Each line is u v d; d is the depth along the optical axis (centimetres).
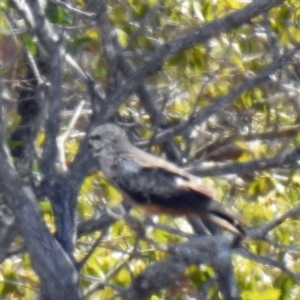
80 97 1540
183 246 1110
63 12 1201
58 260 1014
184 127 1322
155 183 1338
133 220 1190
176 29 1566
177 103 1619
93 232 1427
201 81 1616
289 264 1486
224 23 1302
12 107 1477
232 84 1631
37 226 1019
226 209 1320
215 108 1316
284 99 1725
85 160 1187
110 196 1481
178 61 1558
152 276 1088
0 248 1169
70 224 1121
